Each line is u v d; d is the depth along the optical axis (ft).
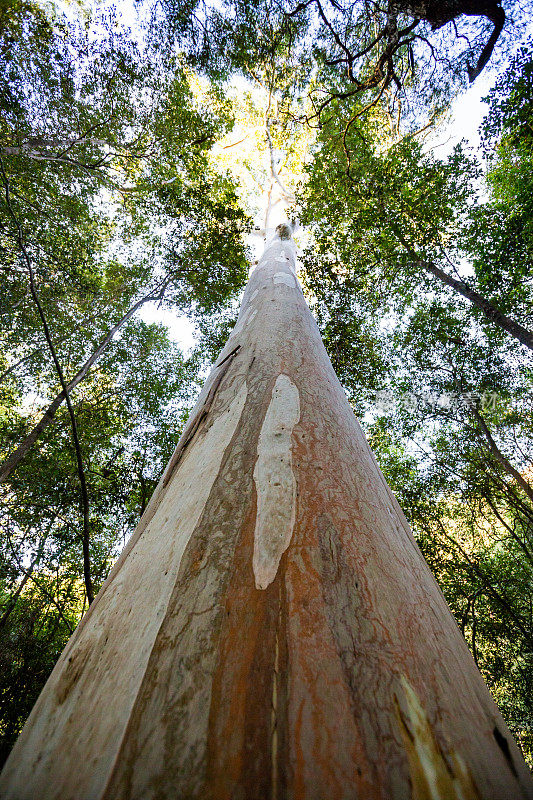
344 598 2.43
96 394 24.18
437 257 21.39
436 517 20.33
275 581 2.48
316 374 5.57
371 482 3.95
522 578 19.30
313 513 3.03
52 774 1.82
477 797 1.68
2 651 13.74
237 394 5.08
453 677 2.34
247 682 1.96
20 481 17.90
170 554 3.00
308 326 7.80
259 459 3.62
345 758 1.66
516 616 17.26
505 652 17.61
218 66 24.85
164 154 25.27
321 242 21.63
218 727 1.78
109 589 3.24
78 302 23.93
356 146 24.00
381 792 1.57
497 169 21.44
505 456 21.94
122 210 25.58
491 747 1.99
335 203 23.04
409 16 16.42
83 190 24.17
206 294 26.00
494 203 21.62
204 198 22.39
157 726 1.83
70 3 19.30
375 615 2.38
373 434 24.22
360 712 1.85
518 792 1.80
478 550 21.35
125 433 21.75
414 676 2.12
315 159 24.47
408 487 21.18
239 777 1.59
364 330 24.06
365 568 2.69
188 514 3.33
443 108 25.29
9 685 13.12
